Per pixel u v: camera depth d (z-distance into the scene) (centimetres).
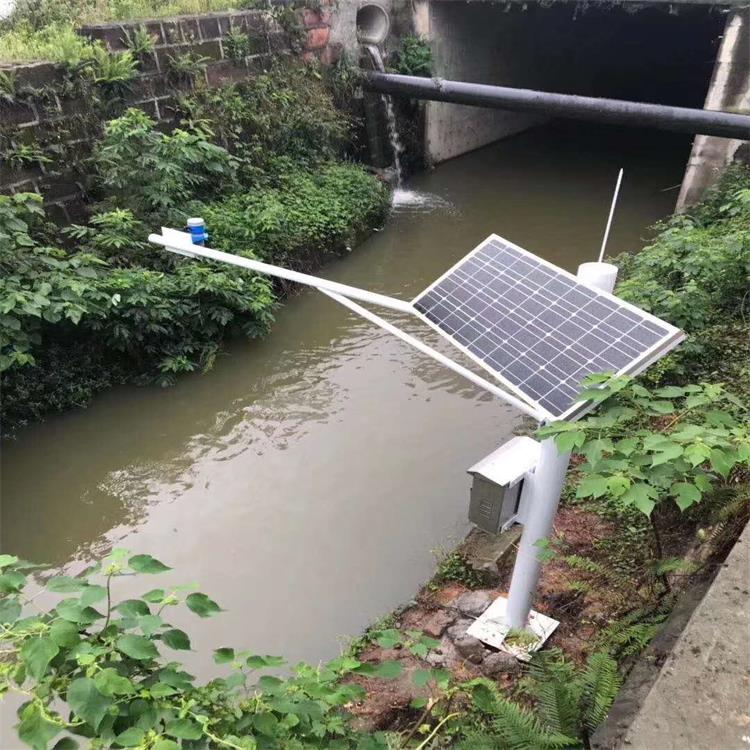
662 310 545
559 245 930
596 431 239
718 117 838
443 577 408
